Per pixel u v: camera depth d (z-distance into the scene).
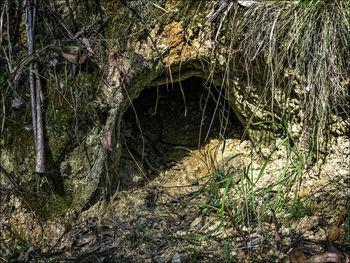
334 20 2.35
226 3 2.39
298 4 2.37
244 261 2.18
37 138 2.35
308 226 2.29
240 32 2.41
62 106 2.38
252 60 2.42
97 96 2.42
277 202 2.32
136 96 2.65
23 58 2.39
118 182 2.66
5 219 2.45
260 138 2.71
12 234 2.42
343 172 2.50
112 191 2.61
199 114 3.09
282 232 2.29
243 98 2.64
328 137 2.55
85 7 2.37
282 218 2.35
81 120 2.41
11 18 2.39
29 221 2.44
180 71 2.62
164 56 2.47
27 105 2.40
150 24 2.41
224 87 2.69
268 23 2.38
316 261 2.03
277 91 2.52
